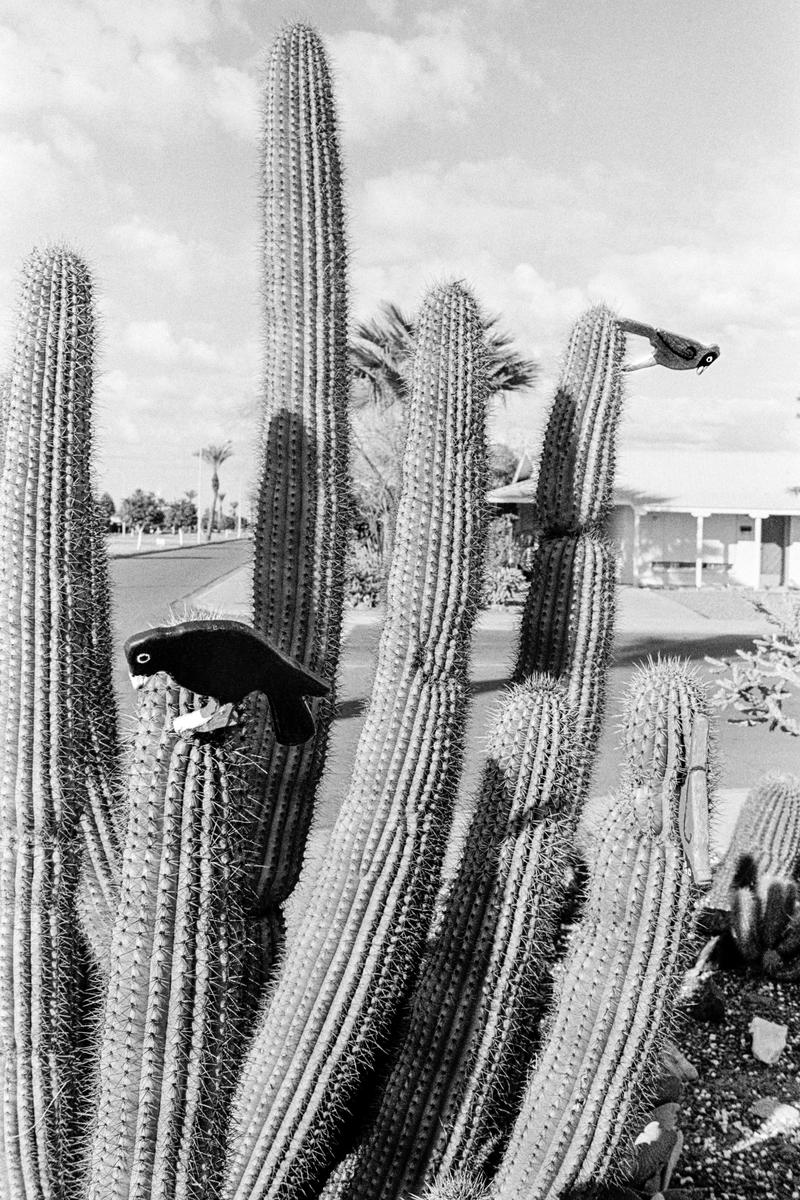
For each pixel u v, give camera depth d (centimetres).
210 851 198
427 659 327
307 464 378
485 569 347
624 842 281
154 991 193
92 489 308
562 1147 277
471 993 288
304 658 377
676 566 3219
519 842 294
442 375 340
